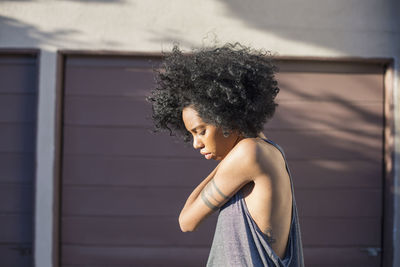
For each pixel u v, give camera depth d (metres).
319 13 3.36
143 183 3.44
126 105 3.43
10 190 3.45
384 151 3.47
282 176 1.09
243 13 3.35
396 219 3.40
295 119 3.45
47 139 3.35
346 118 3.46
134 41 3.35
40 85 3.34
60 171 3.44
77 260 3.45
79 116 3.43
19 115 3.44
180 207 3.44
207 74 1.08
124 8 3.34
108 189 3.44
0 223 3.45
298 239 1.18
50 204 3.36
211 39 3.35
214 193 1.10
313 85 3.45
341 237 3.46
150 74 3.42
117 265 3.45
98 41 3.35
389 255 3.41
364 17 3.37
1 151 3.45
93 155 3.43
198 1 3.34
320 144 3.46
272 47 3.36
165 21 3.35
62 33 3.35
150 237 3.45
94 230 3.45
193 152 3.44
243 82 1.10
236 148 1.08
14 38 3.33
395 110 3.38
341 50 3.38
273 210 1.07
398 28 3.37
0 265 3.45
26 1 3.33
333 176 3.46
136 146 3.43
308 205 3.45
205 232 3.45
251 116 1.10
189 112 1.12
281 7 3.35
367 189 3.47
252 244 1.08
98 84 3.42
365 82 3.46
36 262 3.36
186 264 3.44
